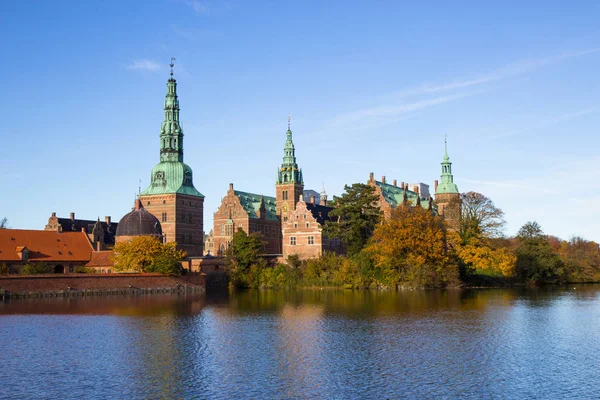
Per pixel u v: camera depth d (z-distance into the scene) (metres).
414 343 59.47
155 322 74.25
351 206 131.38
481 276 135.62
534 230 152.38
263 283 135.00
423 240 119.31
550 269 140.25
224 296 112.69
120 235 142.38
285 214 196.00
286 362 52.00
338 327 69.31
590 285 141.62
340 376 47.41
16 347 58.59
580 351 55.59
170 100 175.62
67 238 138.75
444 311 82.81
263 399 42.06
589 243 174.12
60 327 70.38
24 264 126.56
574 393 42.88
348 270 124.62
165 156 174.38
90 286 114.56
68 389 44.41
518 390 43.59
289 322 73.69
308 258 142.50
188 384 45.53
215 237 179.50
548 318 75.38
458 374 47.72
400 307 87.94
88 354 55.38
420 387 44.44
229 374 48.16
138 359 53.31
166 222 168.62
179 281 126.31
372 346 58.19
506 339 61.22
